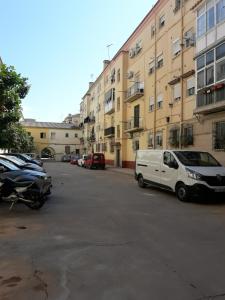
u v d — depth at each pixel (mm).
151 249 6461
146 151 17125
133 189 16844
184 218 9648
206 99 19672
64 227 8305
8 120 17875
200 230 8141
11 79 16703
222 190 12633
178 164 13750
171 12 27062
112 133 44906
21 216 9641
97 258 5883
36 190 10562
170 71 26953
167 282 4820
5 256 6000
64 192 15203
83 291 4500
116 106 43375
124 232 7844
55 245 6707
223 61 18188
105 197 13781
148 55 32281
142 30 34188
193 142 22609
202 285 4727
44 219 9242
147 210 10891
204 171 12820
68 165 49531
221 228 8383
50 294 4410
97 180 22172
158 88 29594
